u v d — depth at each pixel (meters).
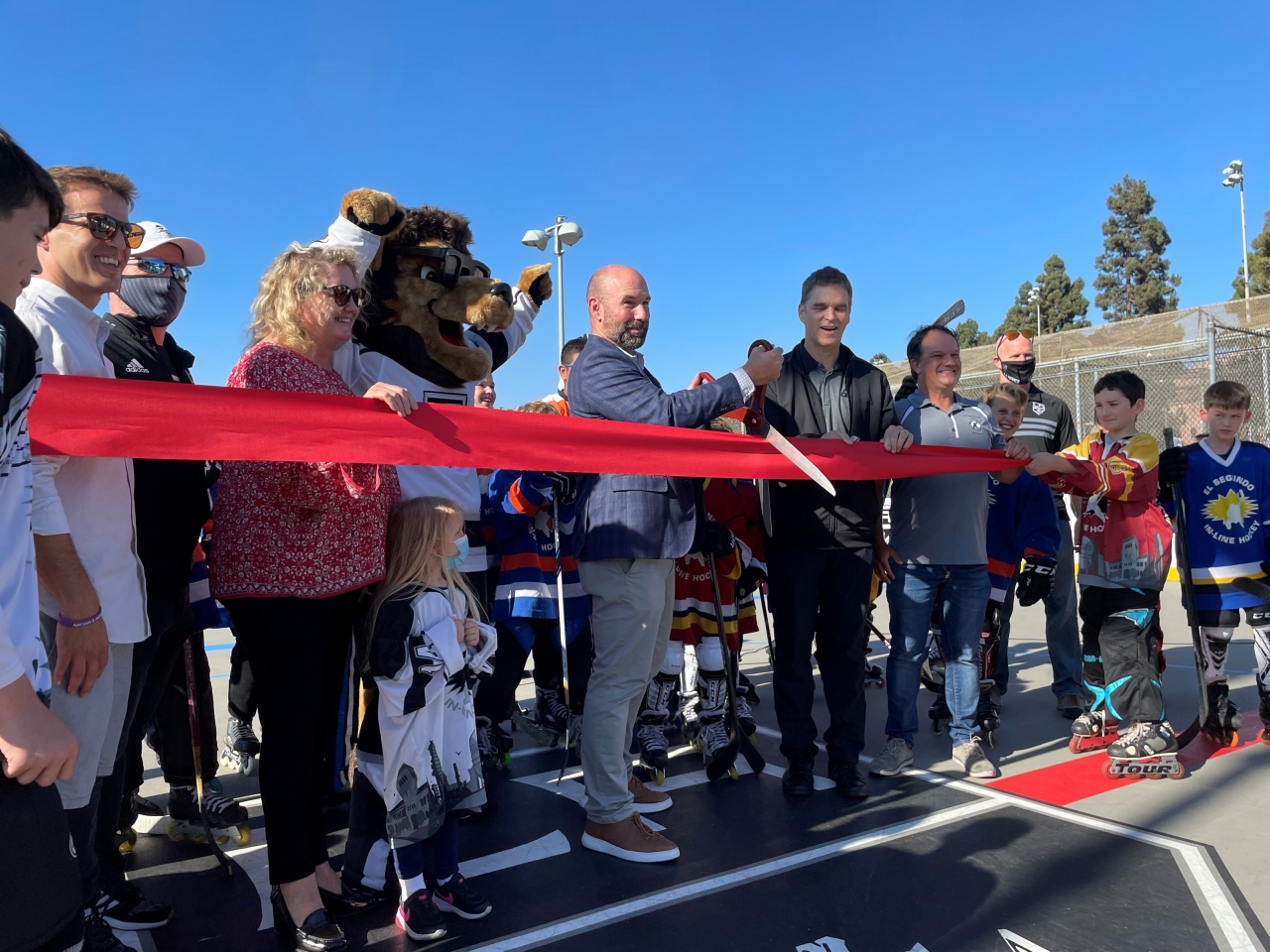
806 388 3.93
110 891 2.64
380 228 3.05
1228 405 4.27
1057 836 3.25
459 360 3.31
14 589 1.32
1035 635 7.86
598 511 3.12
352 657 2.83
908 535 4.02
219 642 8.44
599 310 3.28
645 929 2.60
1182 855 3.06
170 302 2.87
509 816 3.58
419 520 2.66
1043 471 3.95
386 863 2.80
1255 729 4.69
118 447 2.06
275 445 2.28
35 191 1.32
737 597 4.67
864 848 3.16
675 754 4.50
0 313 1.25
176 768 3.34
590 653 4.36
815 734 3.82
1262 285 43.69
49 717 1.28
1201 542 4.32
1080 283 62.91
